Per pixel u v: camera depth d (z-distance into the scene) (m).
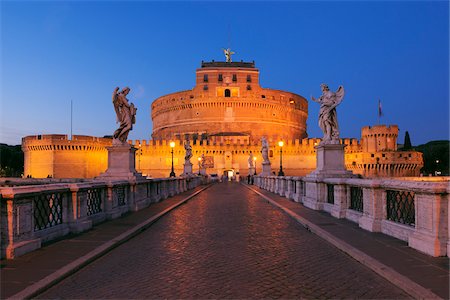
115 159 18.73
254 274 7.38
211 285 6.72
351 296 6.14
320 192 17.50
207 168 109.56
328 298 6.07
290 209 17.92
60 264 7.76
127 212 16.88
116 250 9.52
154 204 21.38
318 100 18.77
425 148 138.88
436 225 8.17
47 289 6.52
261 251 9.37
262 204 22.66
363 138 109.50
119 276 7.29
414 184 8.95
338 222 13.24
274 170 110.94
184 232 12.26
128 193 17.50
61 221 11.05
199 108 130.00
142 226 12.64
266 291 6.40
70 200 11.35
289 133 138.12
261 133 128.88
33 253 8.67
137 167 108.38
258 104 129.62
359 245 9.26
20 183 58.16
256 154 111.50
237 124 128.38
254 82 131.88
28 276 6.97
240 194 33.88
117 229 12.01
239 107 128.88
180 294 6.28
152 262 8.33
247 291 6.41
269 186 38.00
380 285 6.65
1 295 6.02
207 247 9.88
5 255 8.19
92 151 104.75
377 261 7.75
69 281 6.97
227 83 130.12
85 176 102.69
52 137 100.94
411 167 104.50
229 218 15.80
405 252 8.48
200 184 60.72
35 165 103.25
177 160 108.81
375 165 103.94
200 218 15.83
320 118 18.58
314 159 110.81
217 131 127.81
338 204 14.70
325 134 18.34
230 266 7.97
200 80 131.62
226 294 6.27
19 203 8.59
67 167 101.62
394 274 6.85
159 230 12.68
